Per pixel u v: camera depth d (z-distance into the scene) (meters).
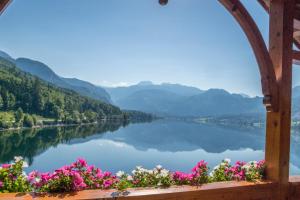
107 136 44.53
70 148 31.77
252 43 2.47
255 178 2.58
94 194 1.97
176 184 2.34
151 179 2.33
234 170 2.64
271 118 2.58
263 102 2.53
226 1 2.36
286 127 2.53
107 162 26.33
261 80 2.52
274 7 2.60
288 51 2.54
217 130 57.75
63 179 1.99
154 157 28.92
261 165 2.68
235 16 2.44
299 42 3.18
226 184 2.38
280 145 2.50
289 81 2.55
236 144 32.06
